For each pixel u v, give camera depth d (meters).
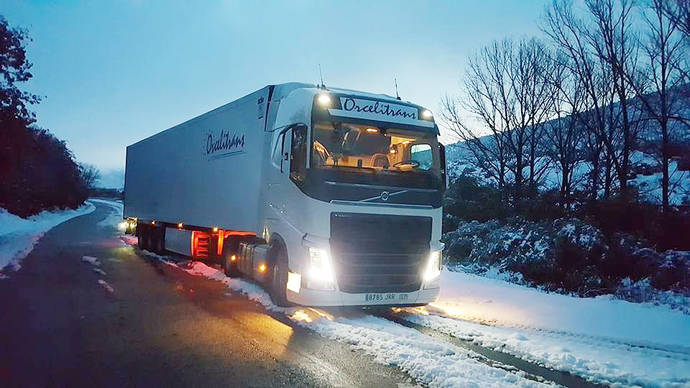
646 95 15.30
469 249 15.43
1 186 32.41
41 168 43.59
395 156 8.12
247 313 8.07
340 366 5.53
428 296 7.91
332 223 7.37
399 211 7.75
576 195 15.91
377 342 6.32
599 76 16.98
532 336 7.01
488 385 4.96
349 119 7.77
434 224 8.02
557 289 10.90
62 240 22.34
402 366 5.52
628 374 5.45
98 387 4.85
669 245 11.84
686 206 12.97
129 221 21.33
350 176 7.60
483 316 8.13
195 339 6.53
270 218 8.82
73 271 12.49
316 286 7.31
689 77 13.64
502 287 10.73
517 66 19.77
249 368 5.43
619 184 16.50
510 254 13.40
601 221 13.05
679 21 13.27
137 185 19.38
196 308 8.39
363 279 7.44
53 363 5.52
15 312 7.86
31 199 43.53
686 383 5.19
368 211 7.55
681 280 10.00
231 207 10.85
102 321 7.41
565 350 6.28
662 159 15.29
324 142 7.64
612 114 16.50
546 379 5.32
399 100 8.46
